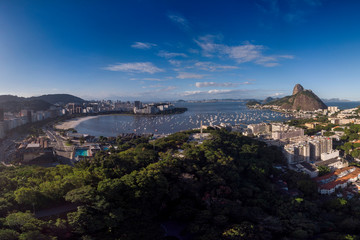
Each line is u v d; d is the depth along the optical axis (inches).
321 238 4136.3
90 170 4881.9
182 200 4805.6
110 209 3678.6
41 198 3826.3
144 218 4050.2
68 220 3329.2
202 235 3934.5
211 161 6156.5
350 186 7155.5
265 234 4074.8
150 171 4670.3
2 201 3619.6
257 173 6697.8
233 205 4785.9
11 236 2797.7
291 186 6855.3
